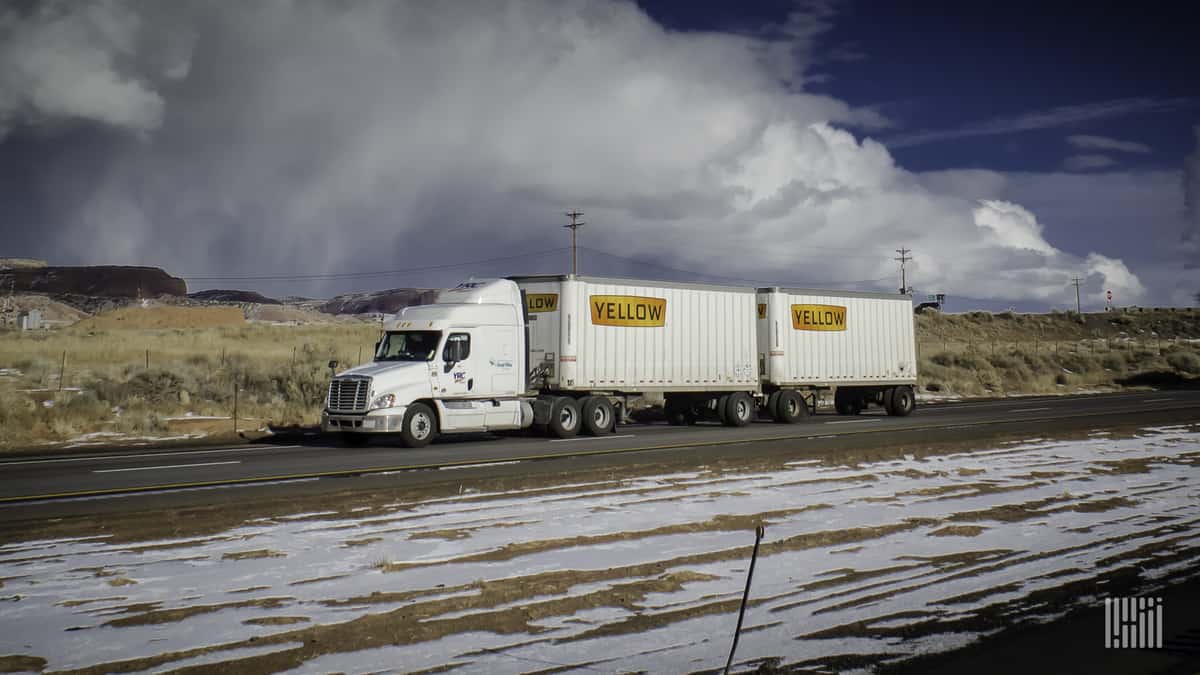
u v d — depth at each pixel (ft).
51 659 18.66
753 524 33.81
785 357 95.20
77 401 87.81
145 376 100.78
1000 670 18.20
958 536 31.86
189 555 28.76
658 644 19.67
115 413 87.71
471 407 70.90
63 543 30.76
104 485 45.85
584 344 79.36
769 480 45.83
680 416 93.86
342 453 62.59
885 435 74.02
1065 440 66.80
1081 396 144.36
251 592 24.12
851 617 21.88
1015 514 36.17
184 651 19.11
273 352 144.46
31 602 23.26
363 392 66.28
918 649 19.49
